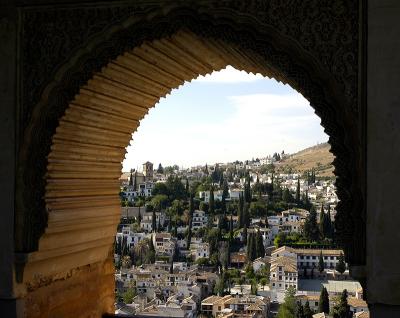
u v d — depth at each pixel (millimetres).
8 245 4508
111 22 4363
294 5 4066
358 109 3922
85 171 5148
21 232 4504
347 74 3957
